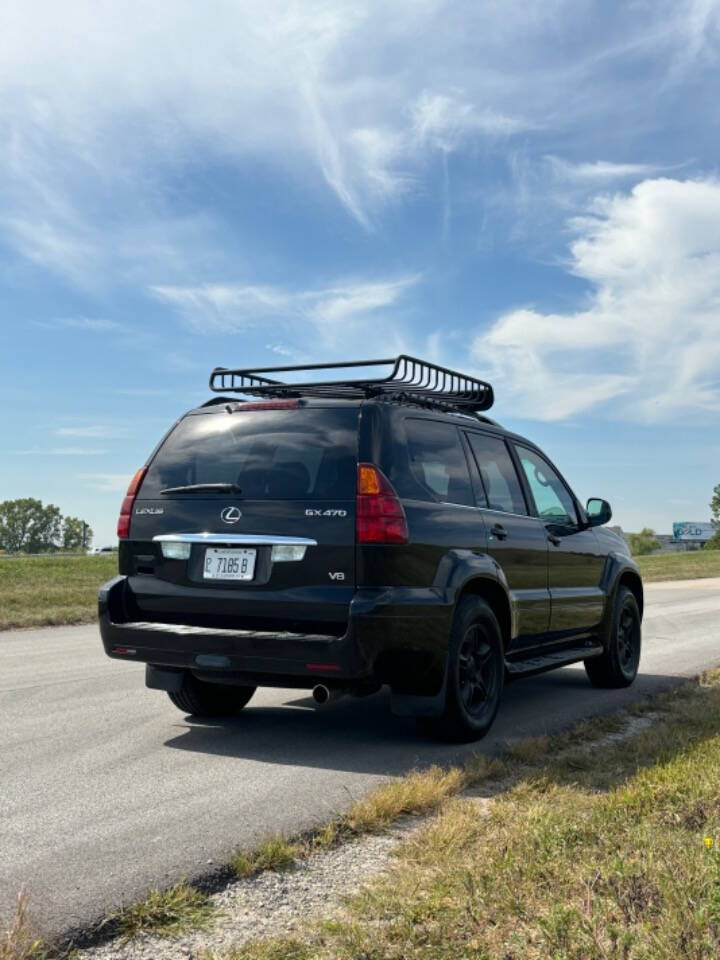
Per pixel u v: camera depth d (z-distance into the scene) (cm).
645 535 12512
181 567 575
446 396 681
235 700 661
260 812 432
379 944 284
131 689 757
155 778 493
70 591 1616
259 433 580
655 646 1120
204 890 341
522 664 663
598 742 584
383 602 521
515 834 379
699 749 515
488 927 294
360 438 549
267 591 545
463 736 576
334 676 526
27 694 731
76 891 335
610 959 265
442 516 575
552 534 717
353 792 469
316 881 349
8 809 436
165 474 598
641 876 316
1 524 19288
